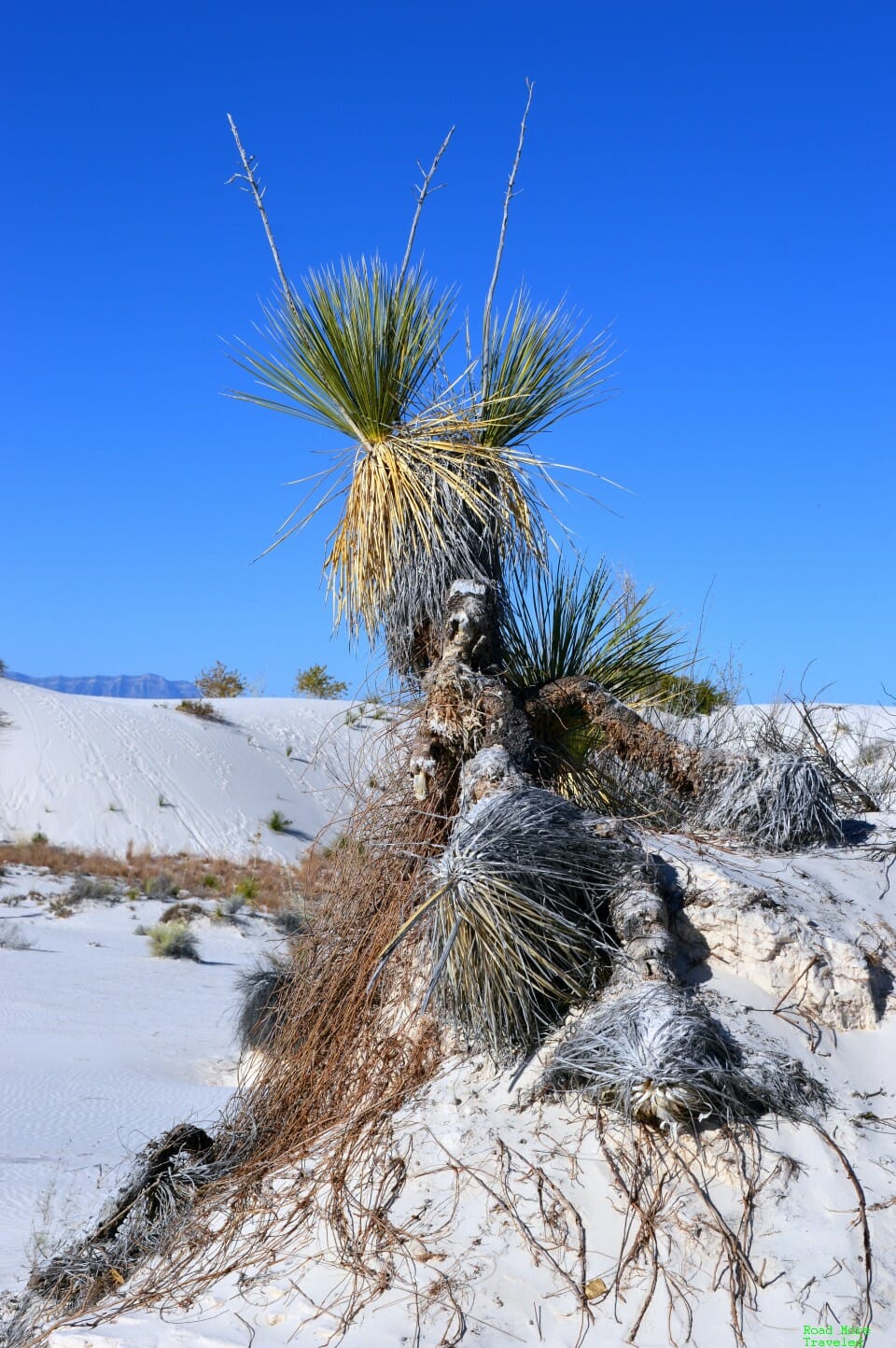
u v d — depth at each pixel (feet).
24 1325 17.11
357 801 21.74
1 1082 47.75
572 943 16.21
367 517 20.89
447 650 20.48
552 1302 12.67
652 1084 13.92
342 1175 15.43
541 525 21.79
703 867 17.38
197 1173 18.71
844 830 21.71
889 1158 13.89
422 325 21.49
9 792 160.66
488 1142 14.88
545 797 17.15
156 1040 61.05
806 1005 16.03
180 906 116.98
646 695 23.31
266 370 21.71
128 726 185.06
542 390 21.94
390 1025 18.44
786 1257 12.69
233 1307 14.03
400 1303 13.04
